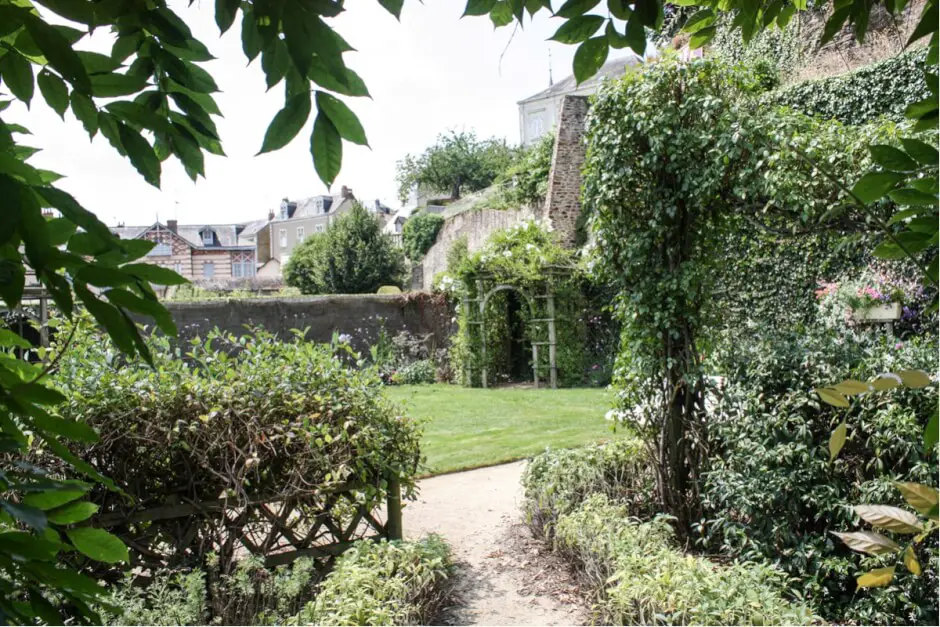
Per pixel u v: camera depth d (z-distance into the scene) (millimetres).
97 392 3252
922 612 3006
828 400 928
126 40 1211
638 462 4750
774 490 3535
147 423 3307
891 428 3352
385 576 3221
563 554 4012
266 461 3639
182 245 48031
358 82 1062
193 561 3459
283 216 52312
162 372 3502
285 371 3842
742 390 3916
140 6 1039
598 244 4492
